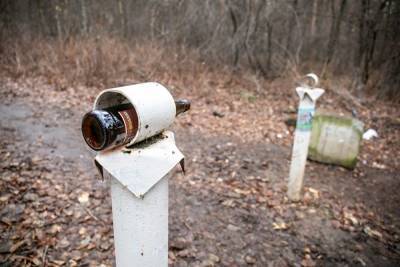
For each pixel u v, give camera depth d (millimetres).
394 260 3068
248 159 4910
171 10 10258
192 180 4098
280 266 2811
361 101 8703
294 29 9984
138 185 1068
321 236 3283
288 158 5117
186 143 5281
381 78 9320
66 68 8172
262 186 4113
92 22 11211
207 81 8781
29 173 3713
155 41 9914
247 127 6355
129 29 11133
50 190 3451
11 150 4270
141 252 1187
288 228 3342
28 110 6000
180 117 6434
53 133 5086
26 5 11305
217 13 9680
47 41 9969
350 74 10047
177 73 8727
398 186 4594
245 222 3359
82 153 4488
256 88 8992
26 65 8430
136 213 1121
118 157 1071
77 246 2727
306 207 3738
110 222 3080
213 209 3527
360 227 3510
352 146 4820
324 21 10477
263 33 9688
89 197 3438
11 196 3238
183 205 3543
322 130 4957
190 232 3109
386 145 6203
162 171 1107
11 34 10125
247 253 2920
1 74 7988
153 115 1063
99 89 7547
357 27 9875
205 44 9953
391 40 9344
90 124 1009
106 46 8945
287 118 7023
